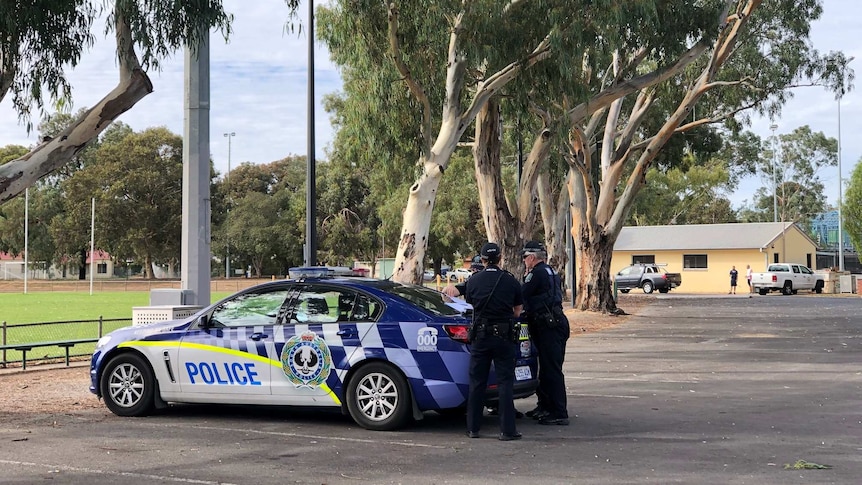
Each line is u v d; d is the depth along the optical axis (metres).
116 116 12.17
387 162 21.22
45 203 85.44
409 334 8.89
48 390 12.43
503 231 25.06
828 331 24.14
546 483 6.73
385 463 7.49
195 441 8.54
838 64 29.83
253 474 7.11
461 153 50.91
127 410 9.95
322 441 8.50
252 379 9.41
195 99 15.43
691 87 31.62
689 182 78.69
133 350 10.00
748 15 26.98
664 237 61.38
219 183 88.31
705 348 19.09
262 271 89.06
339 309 9.28
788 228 60.00
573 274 38.16
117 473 7.18
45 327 26.50
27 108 12.86
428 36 18.78
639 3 18.92
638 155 56.47
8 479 6.98
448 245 57.91
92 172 78.69
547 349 9.30
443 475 7.03
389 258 73.19
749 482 6.71
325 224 69.94
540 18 18.92
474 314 8.55
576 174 33.38
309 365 9.20
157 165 78.81
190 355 9.66
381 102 20.06
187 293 15.23
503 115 23.06
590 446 8.17
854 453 7.79
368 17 19.17
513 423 8.48
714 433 8.80
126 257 83.56
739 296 51.47
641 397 11.47
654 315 32.44
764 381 13.20
